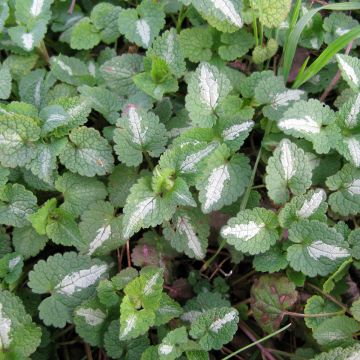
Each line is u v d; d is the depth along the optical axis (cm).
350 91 26
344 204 23
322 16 30
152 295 21
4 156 22
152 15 27
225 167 23
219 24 26
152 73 25
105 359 23
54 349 23
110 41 28
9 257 22
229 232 22
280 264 22
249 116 24
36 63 28
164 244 24
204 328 20
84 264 22
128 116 23
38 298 23
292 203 22
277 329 22
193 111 23
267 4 25
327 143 23
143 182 21
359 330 21
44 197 25
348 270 24
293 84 27
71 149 23
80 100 23
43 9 27
